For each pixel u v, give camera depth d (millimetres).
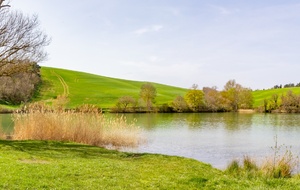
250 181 11883
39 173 11031
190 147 31297
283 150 29547
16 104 83438
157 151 28406
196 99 101688
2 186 9180
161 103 110125
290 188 10812
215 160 24906
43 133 24594
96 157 16953
